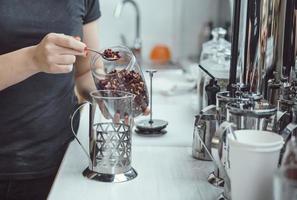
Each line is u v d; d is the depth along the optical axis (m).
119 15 3.55
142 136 1.39
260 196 0.79
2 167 1.32
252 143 0.77
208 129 1.13
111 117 1.08
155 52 3.54
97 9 1.55
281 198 0.65
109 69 1.25
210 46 1.76
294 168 0.65
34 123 1.31
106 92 1.11
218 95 1.03
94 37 1.55
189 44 3.78
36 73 1.24
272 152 0.77
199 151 1.18
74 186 1.00
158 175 1.07
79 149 1.25
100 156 1.04
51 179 1.35
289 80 1.05
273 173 0.74
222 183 1.00
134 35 3.73
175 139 1.37
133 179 1.05
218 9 3.69
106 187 1.00
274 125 0.89
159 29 3.78
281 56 1.08
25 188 1.34
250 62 1.08
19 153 1.32
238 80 1.11
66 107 1.38
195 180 1.04
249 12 1.07
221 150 0.89
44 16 1.30
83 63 1.52
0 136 1.31
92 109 1.08
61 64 1.07
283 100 0.99
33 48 1.12
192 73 2.47
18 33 1.28
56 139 1.35
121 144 1.04
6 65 1.12
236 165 0.79
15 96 1.28
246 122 0.88
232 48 1.13
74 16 1.36
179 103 1.98
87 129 1.44
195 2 3.70
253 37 1.08
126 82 1.22
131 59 1.24
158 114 1.70
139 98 1.23
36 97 1.30
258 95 1.00
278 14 1.07
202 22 3.74
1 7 1.26
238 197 0.80
